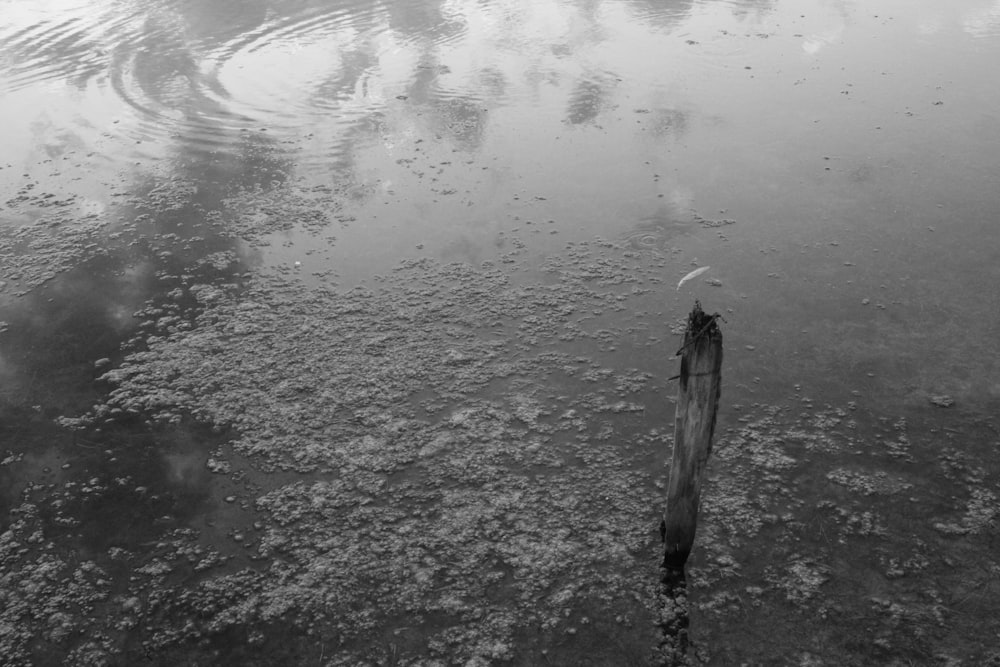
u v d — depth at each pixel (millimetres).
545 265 6594
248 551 4391
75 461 5016
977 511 4375
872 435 4875
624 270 6469
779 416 5039
